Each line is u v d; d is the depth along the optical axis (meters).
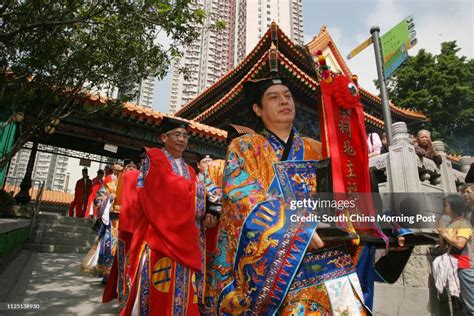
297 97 12.20
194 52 52.62
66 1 4.85
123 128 11.13
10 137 8.42
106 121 10.83
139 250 3.03
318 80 1.64
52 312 3.78
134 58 5.96
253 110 1.93
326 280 1.36
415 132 21.27
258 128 1.96
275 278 1.30
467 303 3.75
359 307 1.34
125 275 3.56
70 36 5.71
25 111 7.32
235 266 1.44
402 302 4.38
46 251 9.31
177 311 2.74
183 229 2.94
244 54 50.78
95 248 6.23
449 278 3.88
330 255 1.42
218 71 52.81
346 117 1.58
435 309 4.16
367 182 1.49
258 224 1.37
